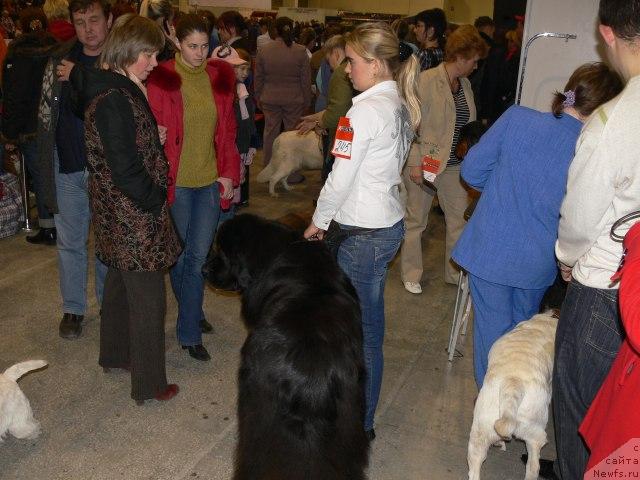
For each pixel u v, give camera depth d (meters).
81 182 3.44
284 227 2.40
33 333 3.69
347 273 2.53
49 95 3.27
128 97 2.52
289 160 6.52
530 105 4.05
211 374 3.37
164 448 2.77
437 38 4.74
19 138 4.56
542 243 2.55
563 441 2.19
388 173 2.45
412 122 2.55
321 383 1.79
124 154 2.52
